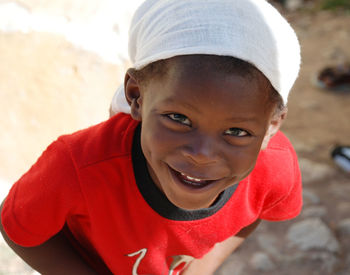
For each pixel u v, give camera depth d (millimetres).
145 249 1574
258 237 3301
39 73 3207
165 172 1274
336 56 6578
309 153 4430
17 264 2555
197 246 1591
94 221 1521
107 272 1853
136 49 1362
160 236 1530
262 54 1126
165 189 1318
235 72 1094
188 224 1501
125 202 1467
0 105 3096
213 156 1175
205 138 1160
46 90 3203
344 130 4965
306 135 4840
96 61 3375
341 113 5320
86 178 1418
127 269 1668
